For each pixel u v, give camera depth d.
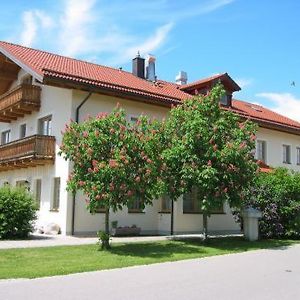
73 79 19.41
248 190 19.17
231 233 24.31
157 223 22.56
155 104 22.55
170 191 17.22
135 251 14.69
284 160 30.61
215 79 26.69
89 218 20.23
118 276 10.16
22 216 17.98
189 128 17.22
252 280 9.90
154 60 29.39
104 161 14.47
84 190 14.56
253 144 17.88
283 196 20.05
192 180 16.75
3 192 17.84
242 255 14.42
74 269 10.81
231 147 16.75
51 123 21.92
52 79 18.84
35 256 12.98
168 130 17.73
